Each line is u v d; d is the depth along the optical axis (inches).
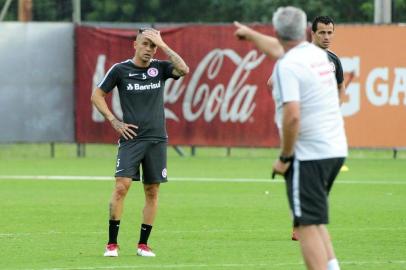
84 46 3061.0
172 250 1477.6
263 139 3034.0
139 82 1417.3
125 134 1408.7
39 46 3065.9
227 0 4618.6
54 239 1581.0
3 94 3063.5
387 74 2989.7
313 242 1050.1
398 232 1662.2
